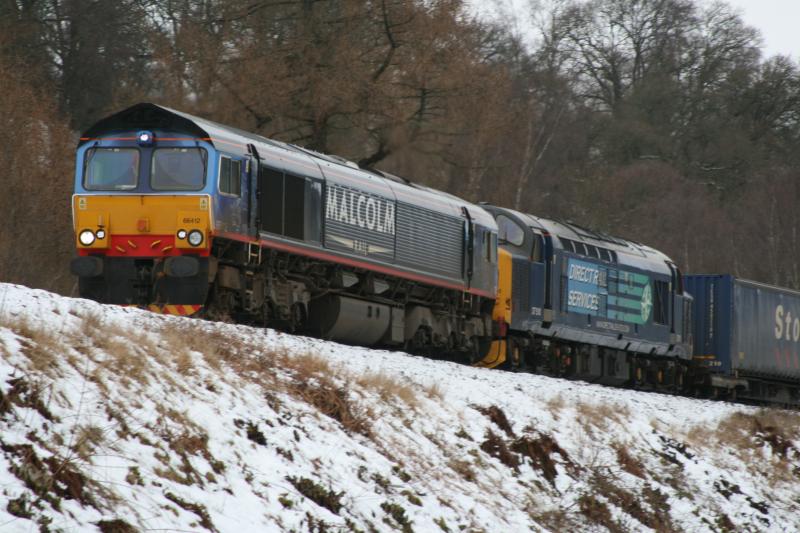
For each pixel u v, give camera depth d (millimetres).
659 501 64562
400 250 83750
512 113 131875
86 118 136125
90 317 45219
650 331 113688
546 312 98938
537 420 64875
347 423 50375
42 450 32688
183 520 34000
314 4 121875
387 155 126375
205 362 47969
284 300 72938
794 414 96438
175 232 66188
